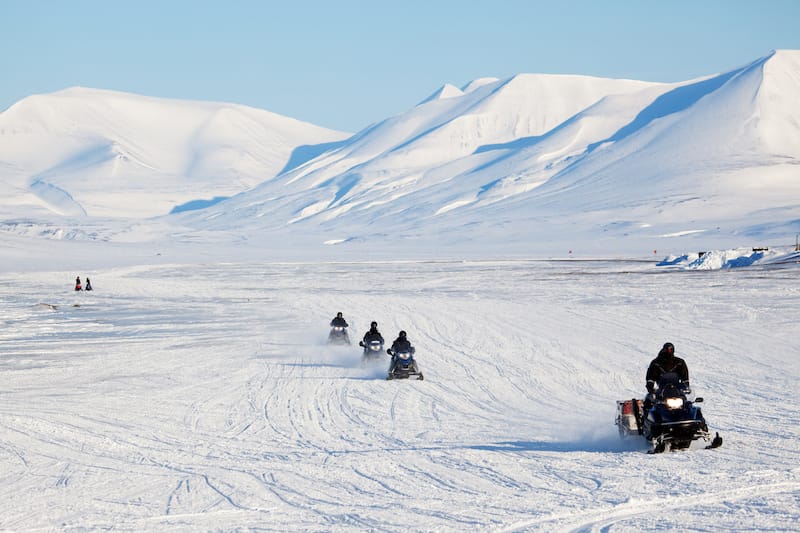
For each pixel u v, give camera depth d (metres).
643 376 47.75
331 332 68.44
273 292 138.50
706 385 43.41
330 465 28.16
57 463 29.33
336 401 42.06
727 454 28.08
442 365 54.53
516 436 32.91
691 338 63.91
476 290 132.75
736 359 52.47
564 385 45.59
